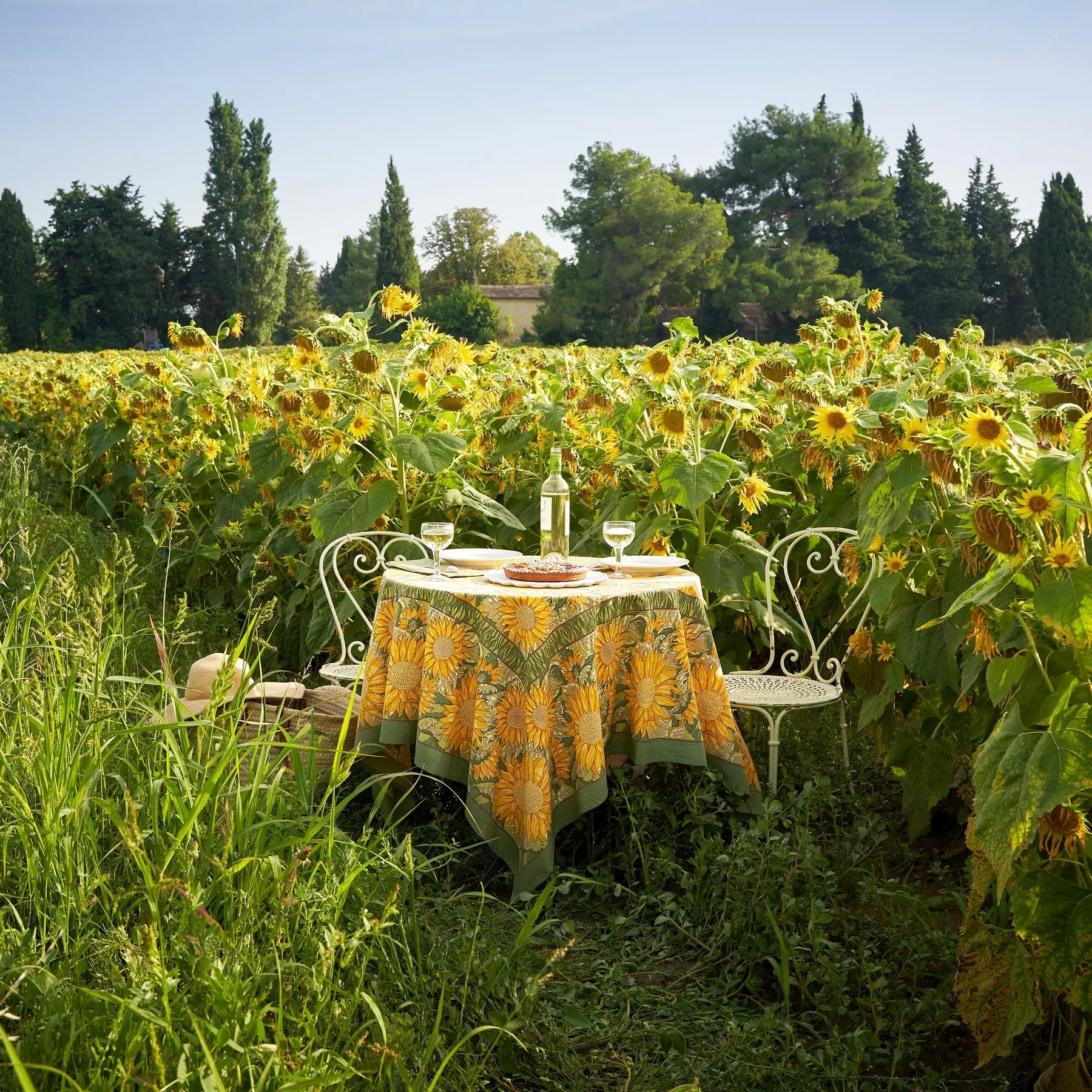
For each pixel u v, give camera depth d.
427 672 3.26
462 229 92.44
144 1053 1.63
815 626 4.62
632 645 3.32
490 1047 2.16
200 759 2.33
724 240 66.69
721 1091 2.18
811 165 70.50
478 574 3.57
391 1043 1.84
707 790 3.33
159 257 75.75
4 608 3.27
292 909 2.04
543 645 3.12
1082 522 2.08
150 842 2.18
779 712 3.58
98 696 2.41
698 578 3.59
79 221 73.50
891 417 3.16
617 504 4.69
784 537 4.29
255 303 77.81
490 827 3.11
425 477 4.77
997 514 2.06
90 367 8.92
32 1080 1.68
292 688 3.76
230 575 5.77
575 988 2.54
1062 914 1.93
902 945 2.60
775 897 2.78
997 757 2.00
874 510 3.20
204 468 5.82
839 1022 2.46
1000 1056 2.30
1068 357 4.20
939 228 73.88
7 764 2.21
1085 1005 1.90
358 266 104.19
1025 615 2.23
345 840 2.39
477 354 6.02
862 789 3.77
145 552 5.95
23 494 6.56
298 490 4.71
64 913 2.01
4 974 1.79
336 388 4.65
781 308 66.75
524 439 5.21
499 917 2.81
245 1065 1.64
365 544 4.74
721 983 2.61
